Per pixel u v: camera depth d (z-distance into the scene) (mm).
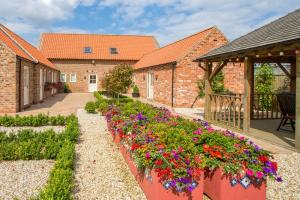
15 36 20172
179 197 3947
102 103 14250
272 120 12258
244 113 9172
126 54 35531
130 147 5398
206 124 6082
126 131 6008
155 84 21344
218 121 11164
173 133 4758
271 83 18203
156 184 3938
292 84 12602
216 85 16703
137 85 28016
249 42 9195
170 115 7395
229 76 17859
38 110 15000
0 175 5340
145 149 4246
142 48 37125
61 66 32906
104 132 9297
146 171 4441
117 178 5266
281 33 7910
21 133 7582
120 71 18750
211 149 4215
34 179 5156
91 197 4469
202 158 4199
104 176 5359
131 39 38406
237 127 9758
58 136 7590
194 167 3902
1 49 13367
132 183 5047
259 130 9797
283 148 7262
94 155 6676
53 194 3643
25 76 16156
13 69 13523
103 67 33969
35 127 10172
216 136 4582
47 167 5816
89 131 9461
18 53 14305
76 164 6008
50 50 33750
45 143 7000
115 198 4449
